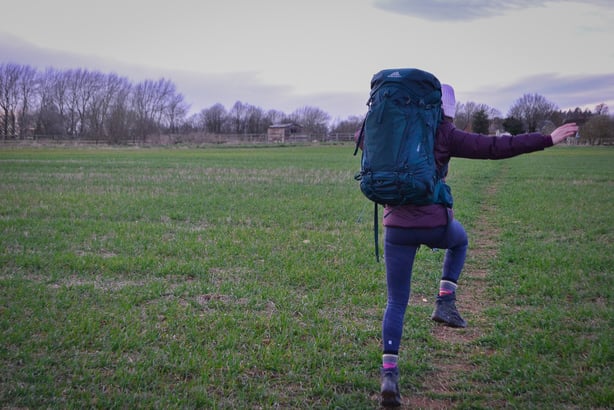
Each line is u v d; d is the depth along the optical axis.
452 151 3.70
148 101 119.62
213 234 9.62
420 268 7.42
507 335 4.93
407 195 3.48
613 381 3.99
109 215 11.74
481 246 9.27
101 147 72.06
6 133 104.94
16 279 6.46
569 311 5.55
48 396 3.74
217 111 129.25
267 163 34.62
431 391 4.01
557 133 3.48
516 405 3.72
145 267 7.18
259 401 3.79
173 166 30.20
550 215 12.39
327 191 17.16
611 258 7.83
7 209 12.18
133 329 4.93
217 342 4.75
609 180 23.09
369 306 5.82
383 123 3.51
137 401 3.73
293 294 6.13
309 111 142.00
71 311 5.39
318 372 4.22
